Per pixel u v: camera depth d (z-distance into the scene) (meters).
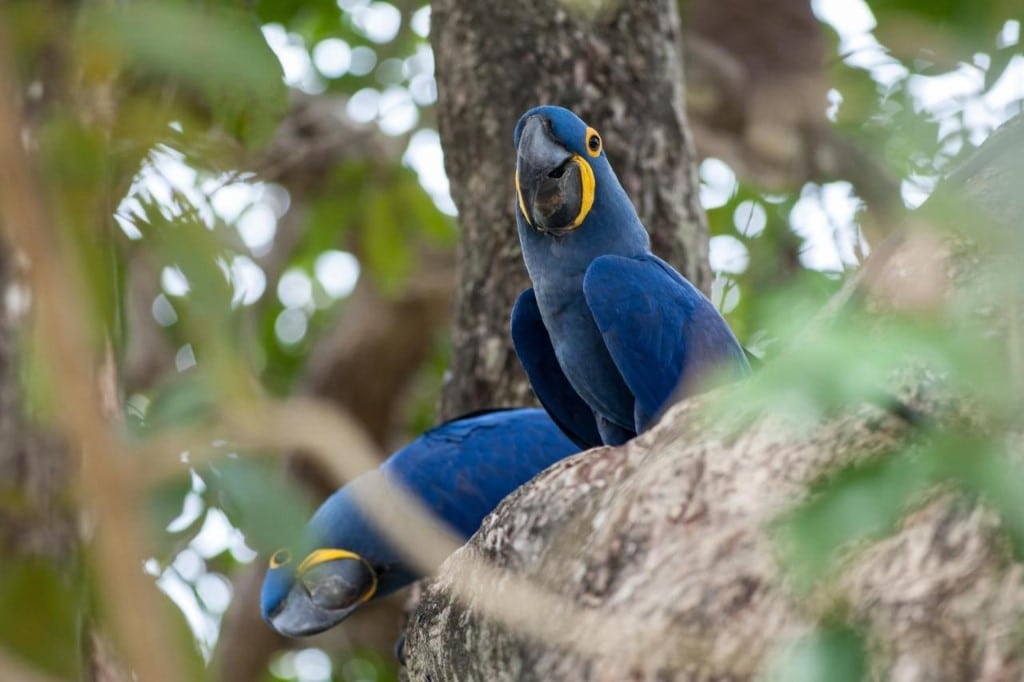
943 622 4.36
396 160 13.38
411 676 6.94
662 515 5.36
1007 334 4.53
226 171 2.67
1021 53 5.09
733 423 5.43
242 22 2.32
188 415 2.66
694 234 9.84
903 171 5.88
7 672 2.63
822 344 3.14
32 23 2.42
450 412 10.31
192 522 3.98
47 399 2.46
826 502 3.34
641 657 4.96
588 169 7.99
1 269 5.70
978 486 3.28
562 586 5.50
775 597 4.83
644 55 9.87
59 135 2.46
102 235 2.57
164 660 2.03
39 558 3.57
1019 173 3.15
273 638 14.81
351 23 14.23
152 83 2.71
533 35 9.79
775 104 12.67
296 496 2.63
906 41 7.59
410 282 14.80
